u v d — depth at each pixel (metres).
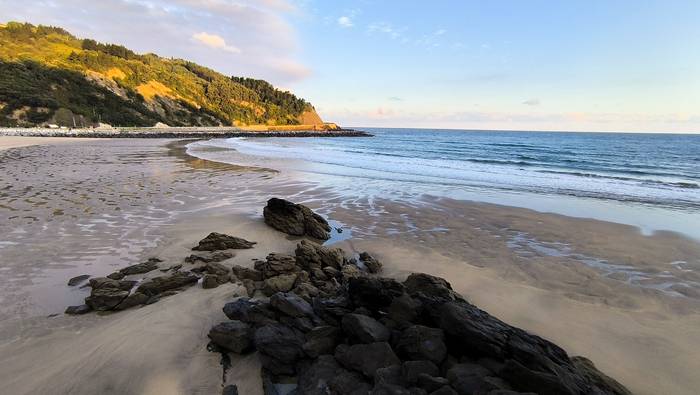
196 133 74.56
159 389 3.79
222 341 4.45
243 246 8.41
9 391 3.72
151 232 9.17
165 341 4.56
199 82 134.50
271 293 5.99
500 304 6.02
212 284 6.24
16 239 8.30
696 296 6.66
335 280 6.81
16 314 5.24
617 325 5.53
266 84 163.38
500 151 50.19
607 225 11.48
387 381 3.73
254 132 94.81
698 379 4.36
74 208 11.12
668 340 5.16
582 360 4.41
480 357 4.11
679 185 21.30
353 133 114.06
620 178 24.17
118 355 4.26
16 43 106.56
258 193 14.91
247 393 3.88
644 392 4.14
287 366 4.16
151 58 139.12
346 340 4.56
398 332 4.50
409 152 45.94
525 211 13.09
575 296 6.54
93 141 45.03
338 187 17.03
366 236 9.94
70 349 4.41
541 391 3.54
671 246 9.56
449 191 16.92
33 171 17.91
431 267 7.67
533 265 8.04
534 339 4.23
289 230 9.63
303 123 151.25
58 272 6.71
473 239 9.86
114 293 5.62
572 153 48.16
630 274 7.68
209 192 14.66
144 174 18.41
